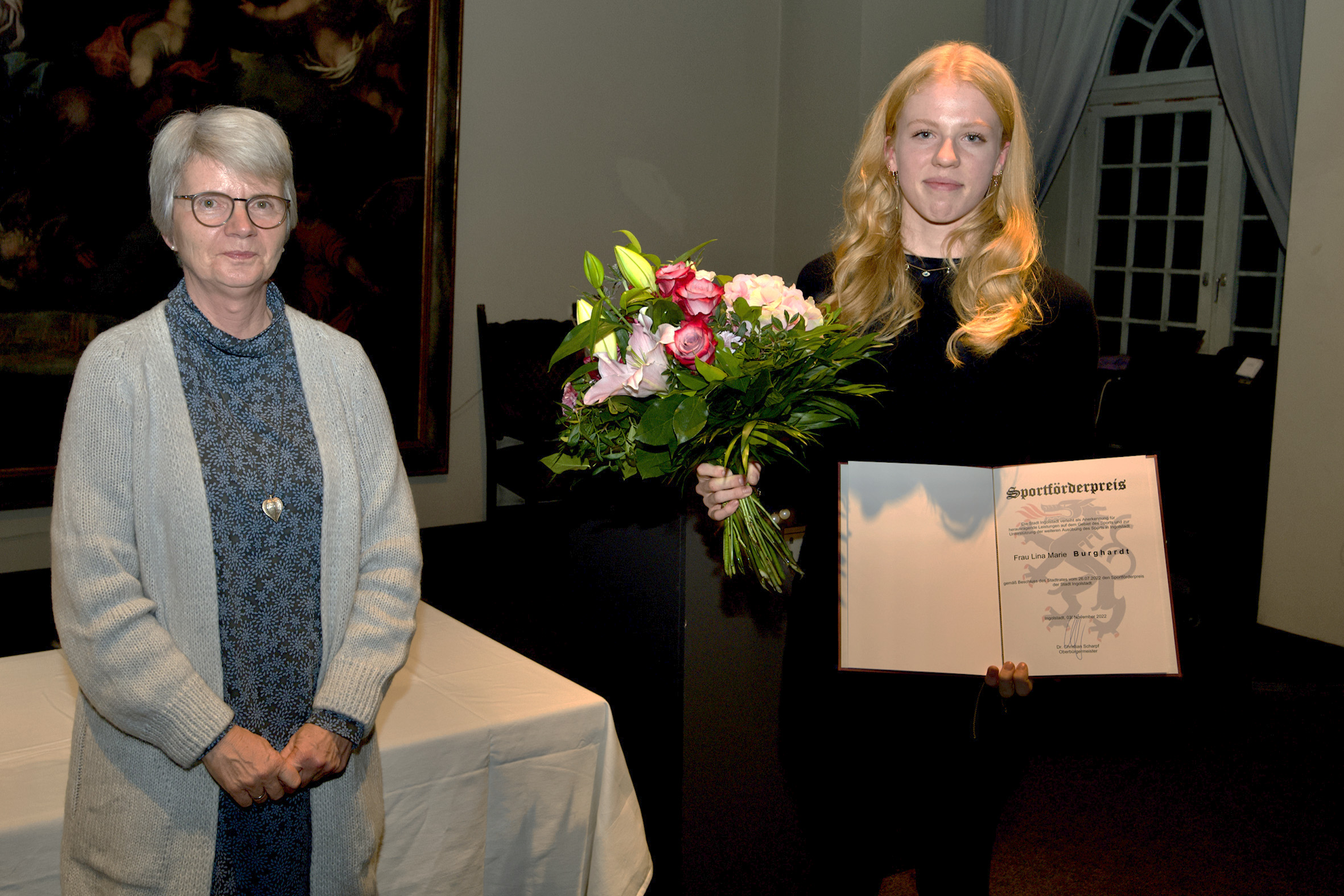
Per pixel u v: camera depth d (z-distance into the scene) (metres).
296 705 1.22
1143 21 5.82
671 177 5.85
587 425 1.45
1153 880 2.34
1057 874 2.35
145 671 1.11
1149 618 1.38
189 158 1.18
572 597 1.82
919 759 1.50
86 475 1.14
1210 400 4.33
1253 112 4.97
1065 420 1.50
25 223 3.97
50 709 1.58
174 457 1.16
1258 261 5.54
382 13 4.66
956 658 1.43
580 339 1.37
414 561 1.34
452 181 4.98
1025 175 1.53
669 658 1.58
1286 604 4.04
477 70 5.07
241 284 1.19
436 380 5.09
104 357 1.16
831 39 5.82
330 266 4.72
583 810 1.63
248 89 4.41
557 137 5.39
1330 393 3.86
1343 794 2.78
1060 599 1.40
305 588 1.23
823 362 1.36
